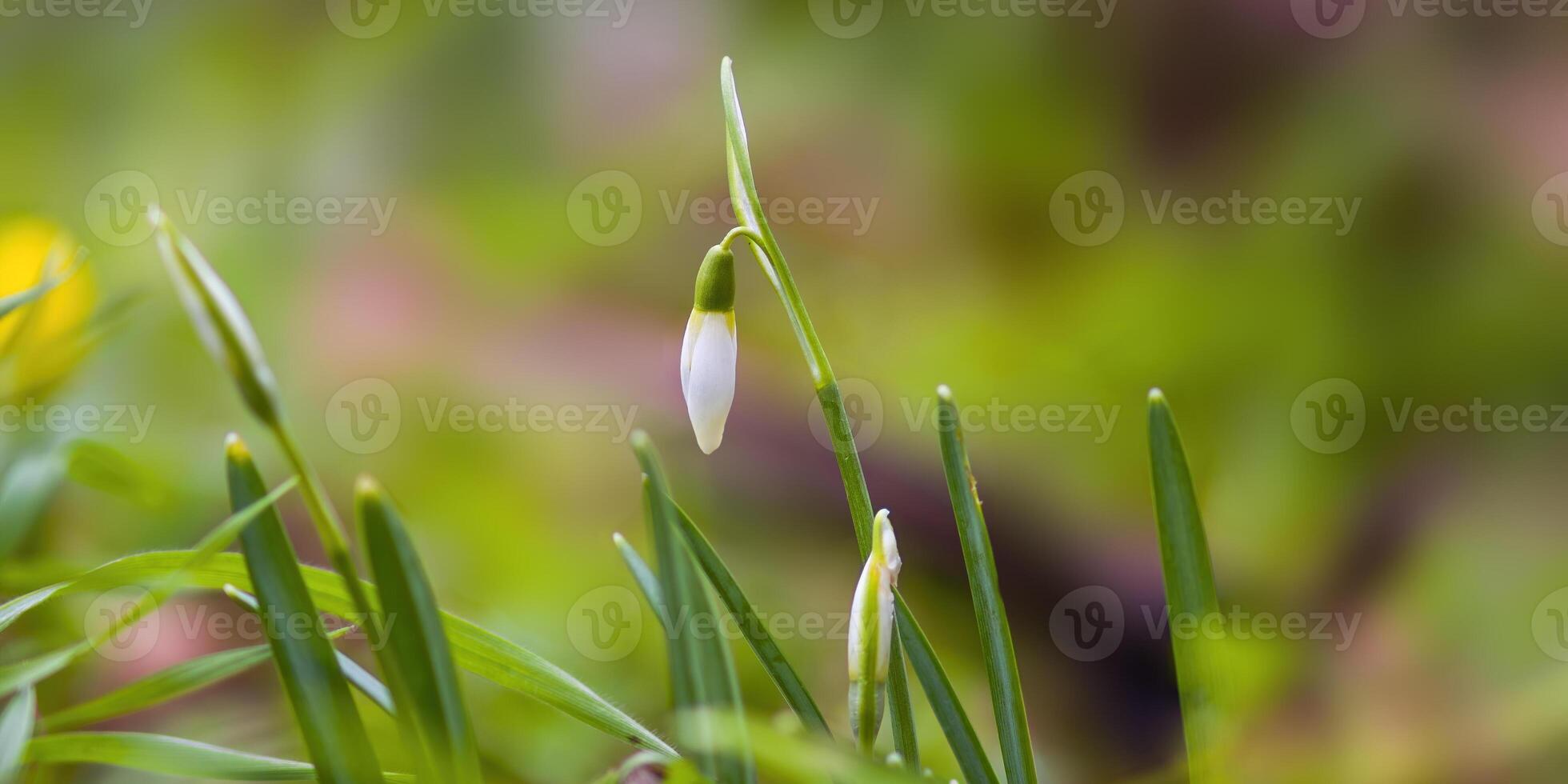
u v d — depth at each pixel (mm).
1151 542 904
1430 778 709
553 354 1097
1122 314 1013
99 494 770
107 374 876
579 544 918
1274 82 1094
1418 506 866
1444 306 963
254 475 570
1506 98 1011
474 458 978
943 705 595
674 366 1069
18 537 668
